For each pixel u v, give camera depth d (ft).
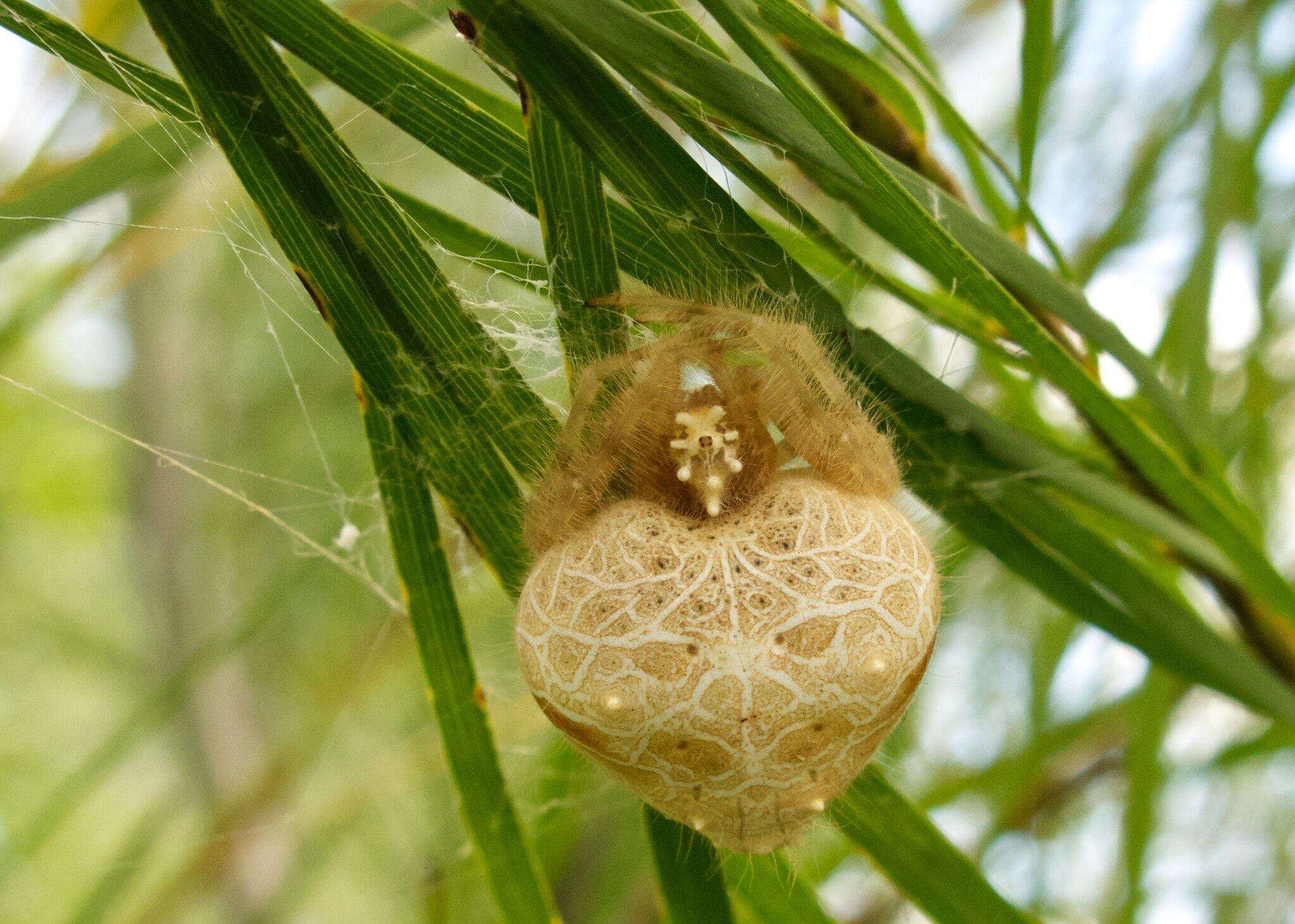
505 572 0.41
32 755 0.89
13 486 0.93
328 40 0.39
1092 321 0.41
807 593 0.38
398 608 0.64
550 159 0.39
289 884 0.72
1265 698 0.44
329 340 0.69
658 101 0.39
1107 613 0.45
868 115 0.43
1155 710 0.50
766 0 0.40
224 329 0.78
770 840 0.38
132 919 0.64
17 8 0.39
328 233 0.39
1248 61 0.51
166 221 0.50
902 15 0.46
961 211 0.41
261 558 0.79
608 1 0.38
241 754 0.79
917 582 0.38
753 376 0.40
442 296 0.40
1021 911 0.43
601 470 0.39
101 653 0.94
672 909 0.43
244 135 0.39
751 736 0.37
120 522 0.94
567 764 0.50
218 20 0.38
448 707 0.42
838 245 0.41
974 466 0.43
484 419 0.40
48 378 0.90
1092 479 0.44
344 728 0.75
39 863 0.83
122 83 0.40
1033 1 0.42
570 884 0.65
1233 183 0.51
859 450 0.39
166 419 0.80
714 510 0.38
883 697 0.38
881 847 0.43
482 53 0.39
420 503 0.41
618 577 0.38
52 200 0.42
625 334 0.40
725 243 0.40
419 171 0.62
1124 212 0.54
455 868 0.60
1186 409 0.46
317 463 0.72
